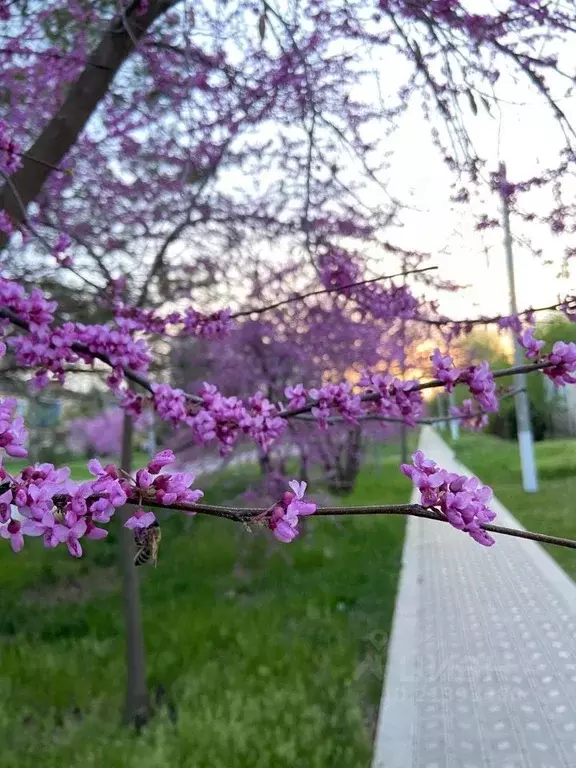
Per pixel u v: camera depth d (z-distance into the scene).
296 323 5.71
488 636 5.04
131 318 3.09
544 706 3.82
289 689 4.16
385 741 3.55
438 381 2.32
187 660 4.76
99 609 6.18
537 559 7.21
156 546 1.41
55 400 6.26
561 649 4.66
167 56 3.62
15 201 2.88
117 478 1.21
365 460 11.98
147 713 4.08
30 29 3.38
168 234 4.54
